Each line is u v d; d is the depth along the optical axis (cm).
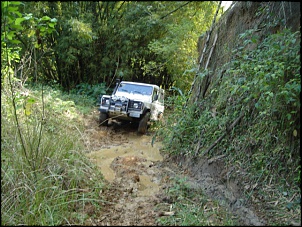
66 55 1075
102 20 1198
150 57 1158
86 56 1153
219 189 358
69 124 586
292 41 300
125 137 650
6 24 280
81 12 1146
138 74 1211
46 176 333
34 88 772
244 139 386
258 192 322
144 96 734
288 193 306
